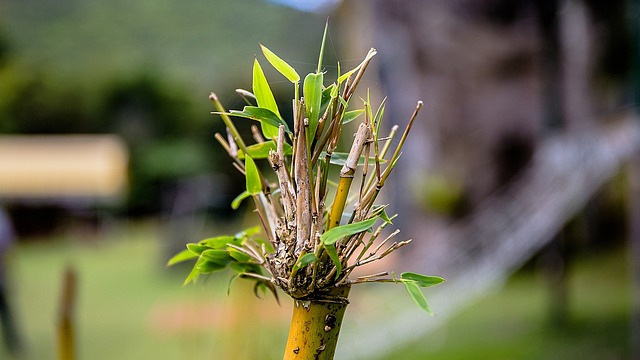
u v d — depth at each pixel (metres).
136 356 5.49
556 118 7.25
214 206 11.12
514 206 6.47
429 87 8.20
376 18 8.19
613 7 6.70
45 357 5.77
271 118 0.88
